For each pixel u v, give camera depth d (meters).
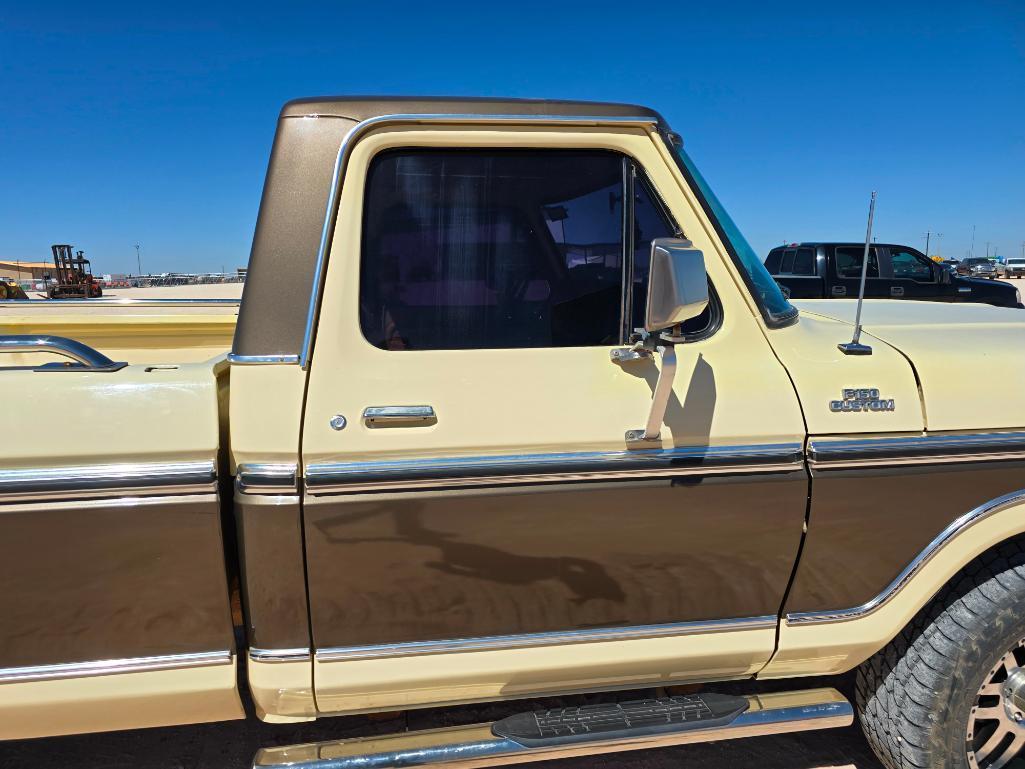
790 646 2.05
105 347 3.28
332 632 1.85
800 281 12.70
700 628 2.00
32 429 1.67
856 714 2.77
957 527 2.02
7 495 1.65
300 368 1.80
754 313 2.02
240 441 1.74
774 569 1.99
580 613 1.94
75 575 1.72
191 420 1.72
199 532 1.74
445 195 1.93
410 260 1.91
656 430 1.80
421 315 1.90
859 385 1.98
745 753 2.61
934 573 2.04
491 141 1.93
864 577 2.04
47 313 3.49
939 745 2.10
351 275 1.86
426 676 1.90
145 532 1.72
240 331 1.81
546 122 1.93
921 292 13.00
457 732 1.98
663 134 1.99
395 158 1.92
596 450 1.85
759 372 1.96
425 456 1.79
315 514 1.75
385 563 1.81
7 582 1.70
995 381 2.04
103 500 1.69
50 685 1.77
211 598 1.79
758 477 1.92
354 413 1.77
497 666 1.92
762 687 2.83
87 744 2.62
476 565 1.85
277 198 1.85
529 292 1.96
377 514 1.77
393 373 1.83
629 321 1.98
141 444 1.70
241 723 2.74
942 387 2.01
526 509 1.83
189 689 1.83
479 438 1.80
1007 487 2.04
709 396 1.91
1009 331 2.32
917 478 1.98
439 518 1.80
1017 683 2.09
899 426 1.97
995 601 2.04
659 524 1.90
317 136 1.87
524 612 1.91
